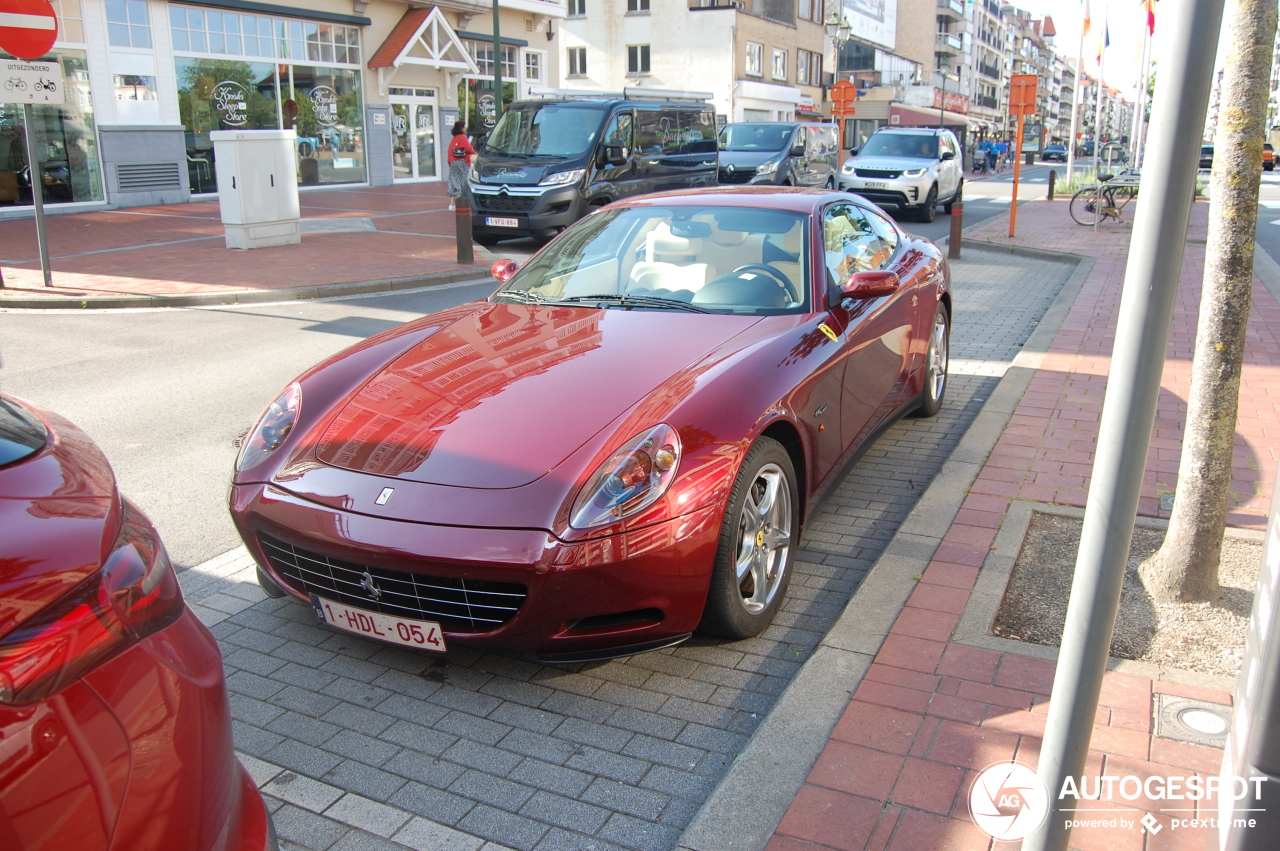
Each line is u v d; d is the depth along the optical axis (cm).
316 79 2295
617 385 323
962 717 270
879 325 436
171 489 473
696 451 293
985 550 376
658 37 4038
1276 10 299
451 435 305
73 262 1191
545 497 279
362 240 1446
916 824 229
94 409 607
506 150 1444
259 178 1316
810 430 354
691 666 315
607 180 1421
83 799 134
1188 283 1096
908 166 1898
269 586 321
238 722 285
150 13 1895
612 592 275
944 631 316
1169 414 562
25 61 946
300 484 304
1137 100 2775
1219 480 320
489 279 1173
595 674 310
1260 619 149
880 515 437
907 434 552
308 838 237
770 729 268
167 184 1961
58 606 137
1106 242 1523
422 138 2639
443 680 308
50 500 154
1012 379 646
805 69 4703
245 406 614
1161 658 300
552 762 267
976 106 10100
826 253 425
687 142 1611
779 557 339
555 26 3050
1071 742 185
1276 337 774
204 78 2027
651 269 422
